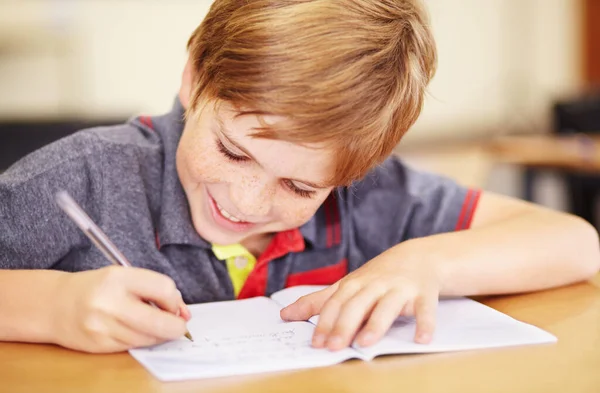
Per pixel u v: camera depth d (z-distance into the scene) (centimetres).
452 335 71
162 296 67
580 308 84
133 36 366
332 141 71
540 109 475
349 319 68
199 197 88
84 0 354
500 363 65
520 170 320
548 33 472
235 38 72
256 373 61
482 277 85
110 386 59
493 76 458
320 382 60
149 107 373
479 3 450
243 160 76
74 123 184
